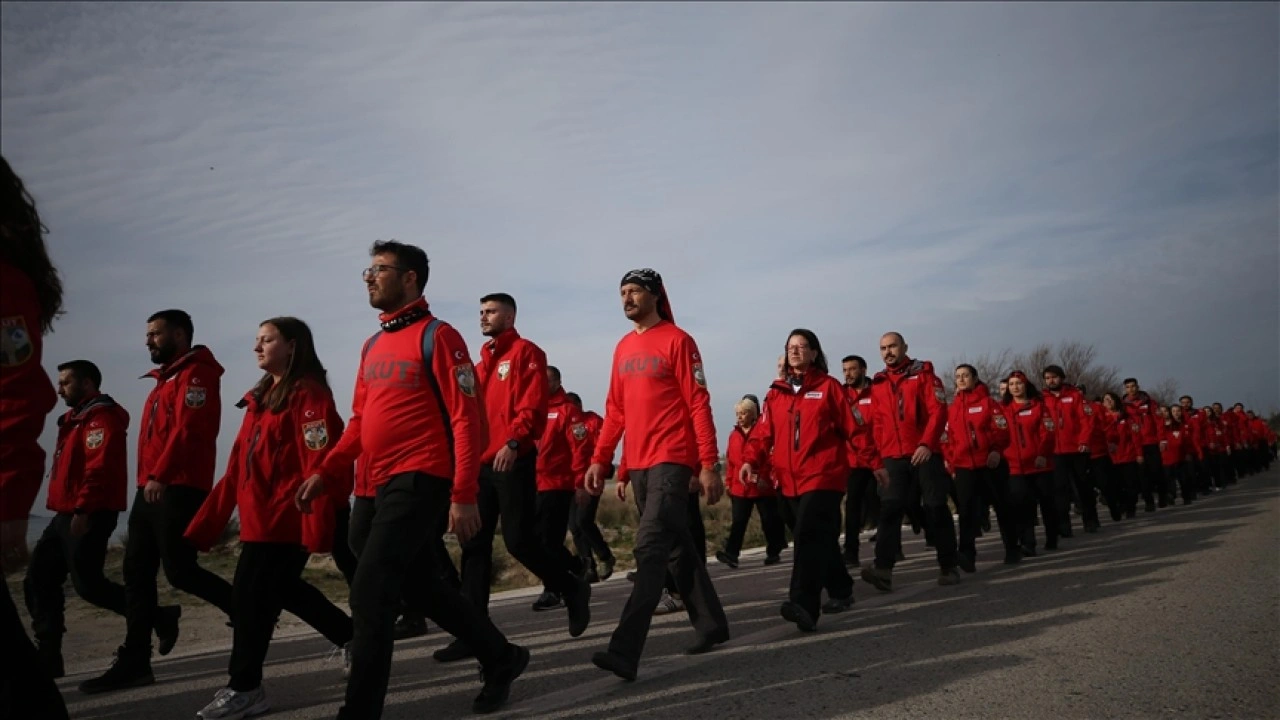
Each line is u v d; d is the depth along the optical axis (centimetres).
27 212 272
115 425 563
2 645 265
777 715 379
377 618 362
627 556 1438
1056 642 500
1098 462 1458
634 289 510
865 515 1155
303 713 438
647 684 450
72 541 546
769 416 616
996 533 1420
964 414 905
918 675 439
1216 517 1315
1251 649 460
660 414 490
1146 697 381
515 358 570
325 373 461
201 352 522
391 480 380
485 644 408
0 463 245
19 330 253
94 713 459
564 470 745
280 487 436
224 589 503
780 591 844
